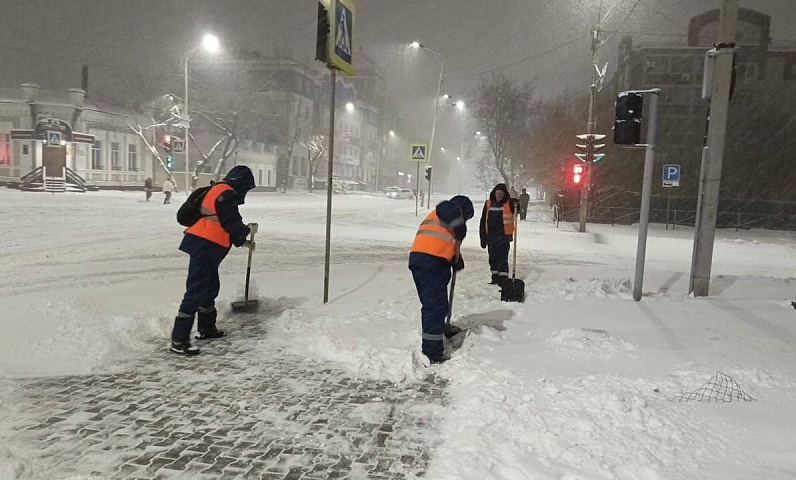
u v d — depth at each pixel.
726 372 5.07
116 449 3.67
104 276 9.47
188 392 4.64
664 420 4.07
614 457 3.57
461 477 3.36
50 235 15.09
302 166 67.94
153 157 45.25
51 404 4.32
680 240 22.62
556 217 29.11
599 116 39.19
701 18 43.91
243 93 52.00
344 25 7.59
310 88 68.19
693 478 3.35
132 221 19.69
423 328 5.49
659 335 6.43
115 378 4.90
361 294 8.56
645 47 43.69
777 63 43.88
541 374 5.05
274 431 4.00
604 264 14.34
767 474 3.40
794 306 7.91
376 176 91.31
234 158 49.97
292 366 5.32
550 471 3.42
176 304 7.30
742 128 36.31
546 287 9.20
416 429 4.09
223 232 5.68
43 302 7.14
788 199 35.44
